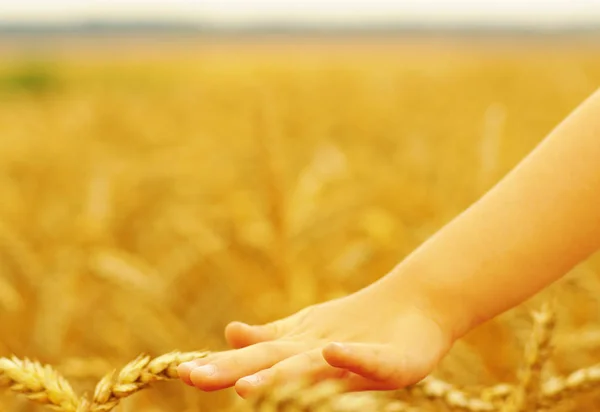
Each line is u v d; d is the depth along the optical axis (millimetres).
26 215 2209
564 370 1047
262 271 1384
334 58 20391
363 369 668
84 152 3678
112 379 650
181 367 651
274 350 687
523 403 733
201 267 1480
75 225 1699
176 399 1148
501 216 718
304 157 3342
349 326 707
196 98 7117
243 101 6723
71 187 2852
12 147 3793
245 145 3021
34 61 18312
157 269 1484
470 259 713
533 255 710
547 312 741
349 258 1365
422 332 699
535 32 36469
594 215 712
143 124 5051
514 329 1032
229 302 1358
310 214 1370
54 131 4418
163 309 1209
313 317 719
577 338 1025
